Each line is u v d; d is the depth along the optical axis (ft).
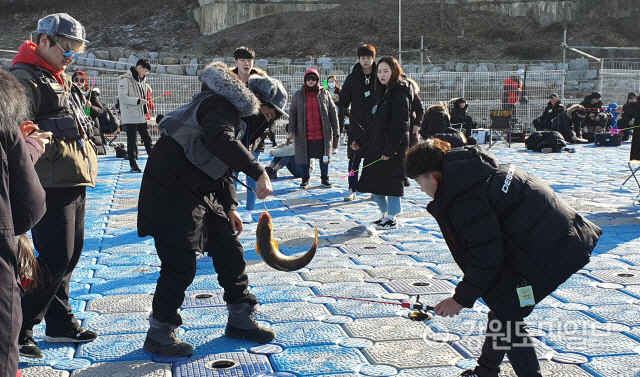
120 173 38.55
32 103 11.01
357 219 24.63
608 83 83.41
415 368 11.05
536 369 9.43
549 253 8.93
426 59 111.86
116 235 22.38
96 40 123.44
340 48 117.39
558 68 104.73
